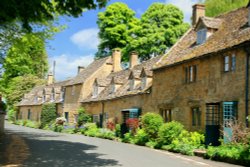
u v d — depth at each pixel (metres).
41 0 11.34
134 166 12.97
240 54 19.08
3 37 20.42
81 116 41.56
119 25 52.69
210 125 19.83
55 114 51.78
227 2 35.88
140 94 30.58
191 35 28.30
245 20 21.80
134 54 40.62
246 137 15.51
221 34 22.94
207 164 14.33
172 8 47.09
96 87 42.53
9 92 74.06
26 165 12.22
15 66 27.53
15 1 10.84
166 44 46.34
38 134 31.52
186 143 19.73
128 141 26.33
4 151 16.06
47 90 60.78
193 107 23.16
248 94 18.06
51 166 12.23
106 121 37.59
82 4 11.83
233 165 14.41
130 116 31.17
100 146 21.19
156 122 23.52
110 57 47.19
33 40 21.33
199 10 29.80
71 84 48.00
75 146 20.39
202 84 22.31
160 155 17.33
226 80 20.06
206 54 21.67
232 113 19.08
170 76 26.20
